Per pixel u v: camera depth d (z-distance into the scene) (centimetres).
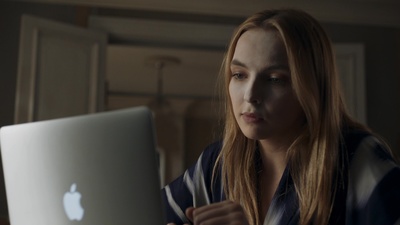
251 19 109
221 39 407
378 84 417
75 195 96
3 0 377
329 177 105
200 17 408
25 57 345
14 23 375
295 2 412
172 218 130
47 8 383
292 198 109
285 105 105
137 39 403
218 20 409
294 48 103
